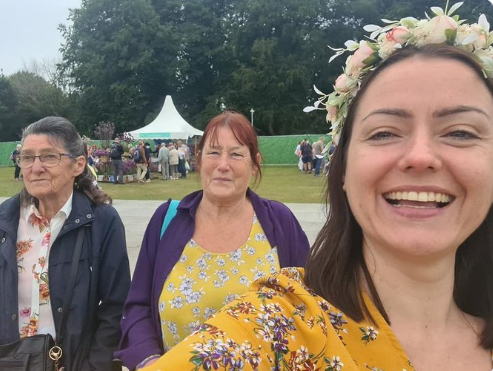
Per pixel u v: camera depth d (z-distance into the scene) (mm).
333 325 471
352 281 493
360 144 466
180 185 7219
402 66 450
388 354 460
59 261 918
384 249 479
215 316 460
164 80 18641
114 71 18094
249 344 429
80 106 18734
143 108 18375
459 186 435
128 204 4871
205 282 865
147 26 17969
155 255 911
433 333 485
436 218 435
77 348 906
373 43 496
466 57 446
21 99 21219
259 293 484
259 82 16672
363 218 464
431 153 425
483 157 434
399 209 441
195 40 18672
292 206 4516
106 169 7844
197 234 906
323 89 17062
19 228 940
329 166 544
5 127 21422
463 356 484
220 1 20281
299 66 16359
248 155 920
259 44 16516
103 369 910
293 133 16844
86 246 944
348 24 17547
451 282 497
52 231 923
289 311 465
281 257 909
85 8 19219
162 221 929
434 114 431
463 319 520
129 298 902
